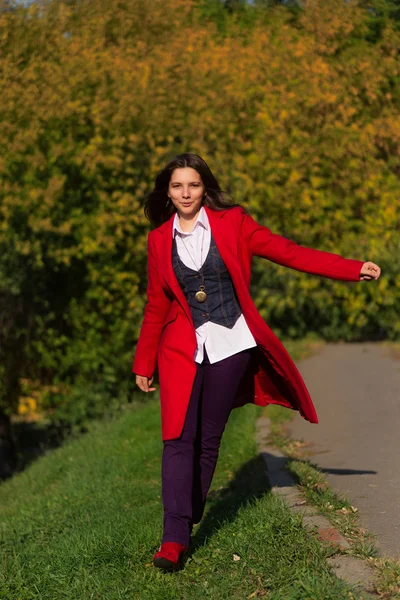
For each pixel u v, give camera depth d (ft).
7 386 38.37
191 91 35.83
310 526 13.09
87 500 19.45
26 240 36.29
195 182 12.84
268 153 36.27
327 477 16.99
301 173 36.42
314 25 36.99
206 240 12.78
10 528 17.92
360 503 14.74
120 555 13.42
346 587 10.61
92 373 38.01
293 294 39.34
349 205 37.76
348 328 40.11
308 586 10.68
